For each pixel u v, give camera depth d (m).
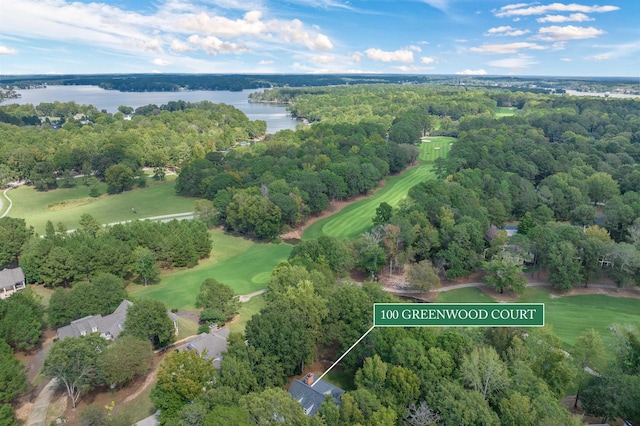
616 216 127.44
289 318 70.94
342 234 141.00
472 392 54.69
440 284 109.38
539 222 133.75
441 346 64.62
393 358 63.28
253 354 64.50
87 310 85.38
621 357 67.50
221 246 134.75
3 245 112.62
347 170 173.62
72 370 65.44
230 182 166.25
